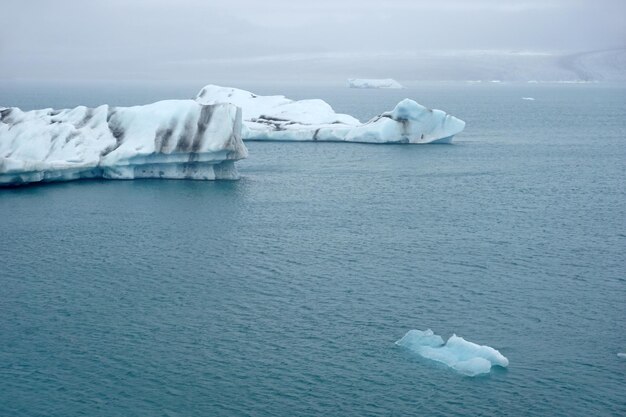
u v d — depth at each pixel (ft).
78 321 117.29
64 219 181.88
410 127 339.36
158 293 129.18
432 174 250.78
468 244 159.43
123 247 157.17
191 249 155.63
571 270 141.28
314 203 201.46
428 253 152.56
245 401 93.91
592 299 125.90
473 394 95.40
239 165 272.51
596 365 102.37
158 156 232.32
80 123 244.63
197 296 127.65
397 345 108.06
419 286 132.26
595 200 207.51
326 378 99.25
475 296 127.24
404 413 91.25
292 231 170.50
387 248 156.15
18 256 150.92
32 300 126.11
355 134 343.26
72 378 99.60
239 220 180.96
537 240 162.91
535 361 103.50
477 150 317.83
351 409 92.12
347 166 269.23
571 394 95.30
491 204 201.36
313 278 136.56
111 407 92.79
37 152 232.73
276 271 140.77
